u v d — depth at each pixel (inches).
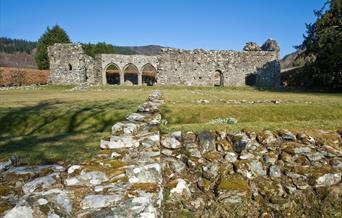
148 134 284.7
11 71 1966.0
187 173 273.7
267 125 318.7
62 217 150.9
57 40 2554.1
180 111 566.9
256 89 1483.8
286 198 256.7
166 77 1834.4
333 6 1375.5
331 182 258.8
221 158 278.1
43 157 273.9
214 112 567.5
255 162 272.8
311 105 629.3
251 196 258.1
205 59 1835.6
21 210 144.6
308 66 1605.6
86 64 1877.5
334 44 1318.9
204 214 247.1
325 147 279.1
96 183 195.2
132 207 161.9
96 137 358.9
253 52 1855.3
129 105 668.1
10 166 247.3
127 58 1872.5
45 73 2135.8
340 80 1385.3
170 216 240.2
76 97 898.7
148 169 208.4
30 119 554.6
